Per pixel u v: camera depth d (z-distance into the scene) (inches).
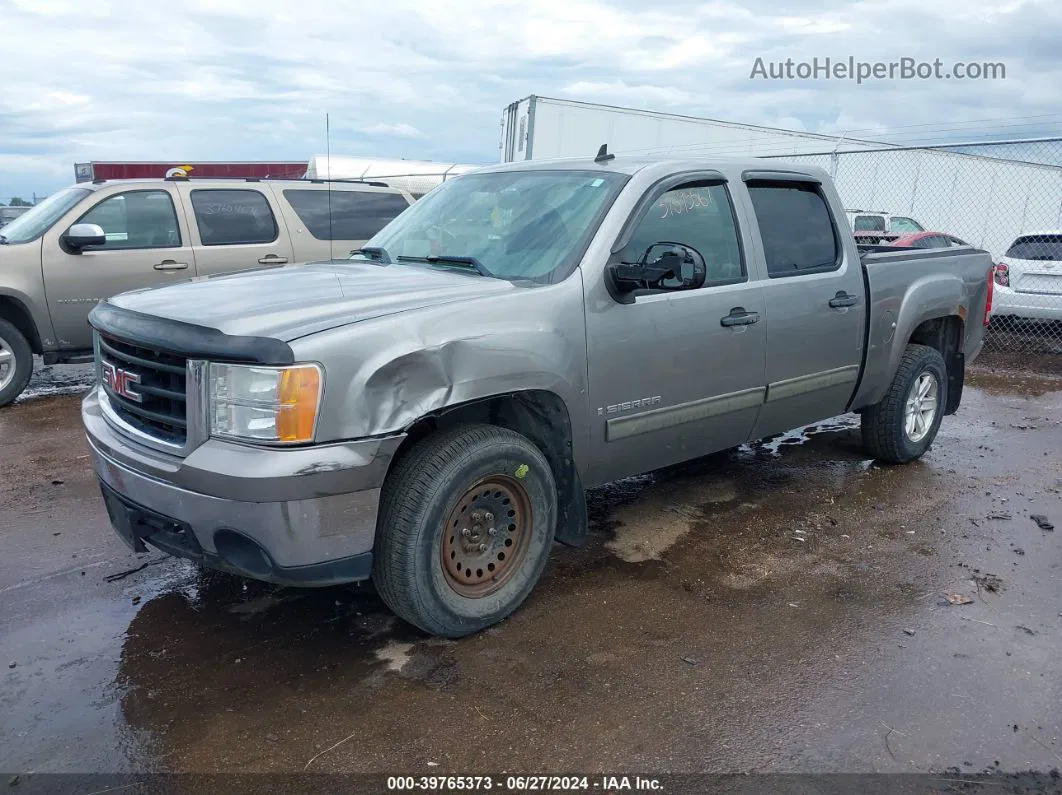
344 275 155.0
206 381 118.7
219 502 118.5
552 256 152.4
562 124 740.0
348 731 116.3
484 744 114.0
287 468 115.5
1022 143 437.7
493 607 141.2
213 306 131.6
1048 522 195.2
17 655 134.9
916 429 234.4
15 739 114.2
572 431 147.9
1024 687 129.0
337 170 765.9
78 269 304.2
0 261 291.4
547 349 140.3
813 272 191.5
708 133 805.9
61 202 317.7
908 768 110.4
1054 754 113.8
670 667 132.9
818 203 199.5
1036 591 161.0
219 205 333.7
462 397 130.0
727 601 155.3
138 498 129.2
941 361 234.8
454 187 189.9
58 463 233.1
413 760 110.7
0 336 295.3
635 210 157.8
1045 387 358.0
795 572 167.9
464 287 142.9
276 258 342.0
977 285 244.1
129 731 116.1
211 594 155.9
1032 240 425.7
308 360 116.4
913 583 163.8
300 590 157.6
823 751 113.4
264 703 122.6
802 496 211.3
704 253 171.2
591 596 156.4
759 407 182.9
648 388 158.7
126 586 159.2
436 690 126.0
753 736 116.3
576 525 153.9
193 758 110.7
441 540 133.0
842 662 135.0
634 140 773.3
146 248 317.4
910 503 207.2
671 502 205.9
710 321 166.7
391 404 122.9
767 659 135.6
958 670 133.3
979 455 250.8
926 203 842.2
